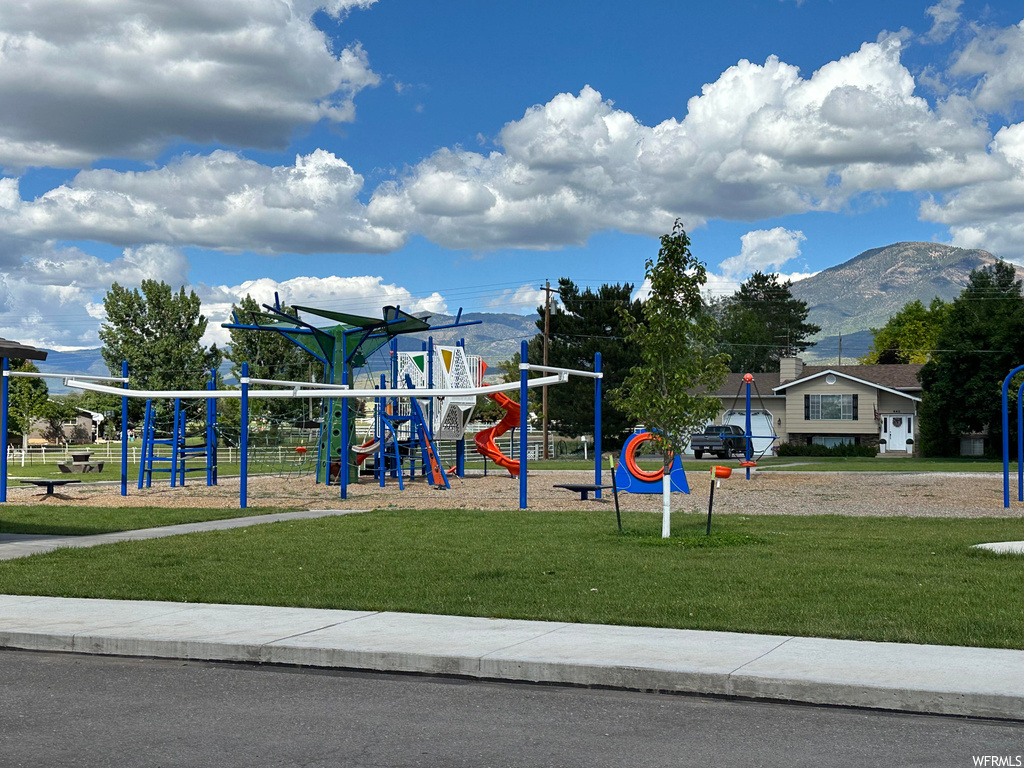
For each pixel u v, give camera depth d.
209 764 5.79
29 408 67.50
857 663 7.66
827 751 6.00
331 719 6.75
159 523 19.30
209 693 7.48
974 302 59.72
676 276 15.60
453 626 9.25
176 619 9.70
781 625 9.01
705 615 9.52
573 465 48.53
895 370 67.50
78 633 9.02
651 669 7.49
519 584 11.43
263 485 31.52
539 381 23.11
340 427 32.06
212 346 63.12
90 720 6.75
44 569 12.94
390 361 33.69
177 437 31.28
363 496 26.66
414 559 13.57
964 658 7.81
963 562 12.79
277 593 11.03
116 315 61.62
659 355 15.81
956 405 58.59
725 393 66.81
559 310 63.34
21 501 25.20
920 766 5.73
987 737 6.28
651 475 26.64
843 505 22.81
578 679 7.66
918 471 39.34
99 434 94.00
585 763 5.79
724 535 15.52
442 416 34.62
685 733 6.39
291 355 60.62
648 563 12.84
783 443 65.00
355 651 8.23
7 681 7.88
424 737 6.33
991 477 34.31
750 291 118.50
